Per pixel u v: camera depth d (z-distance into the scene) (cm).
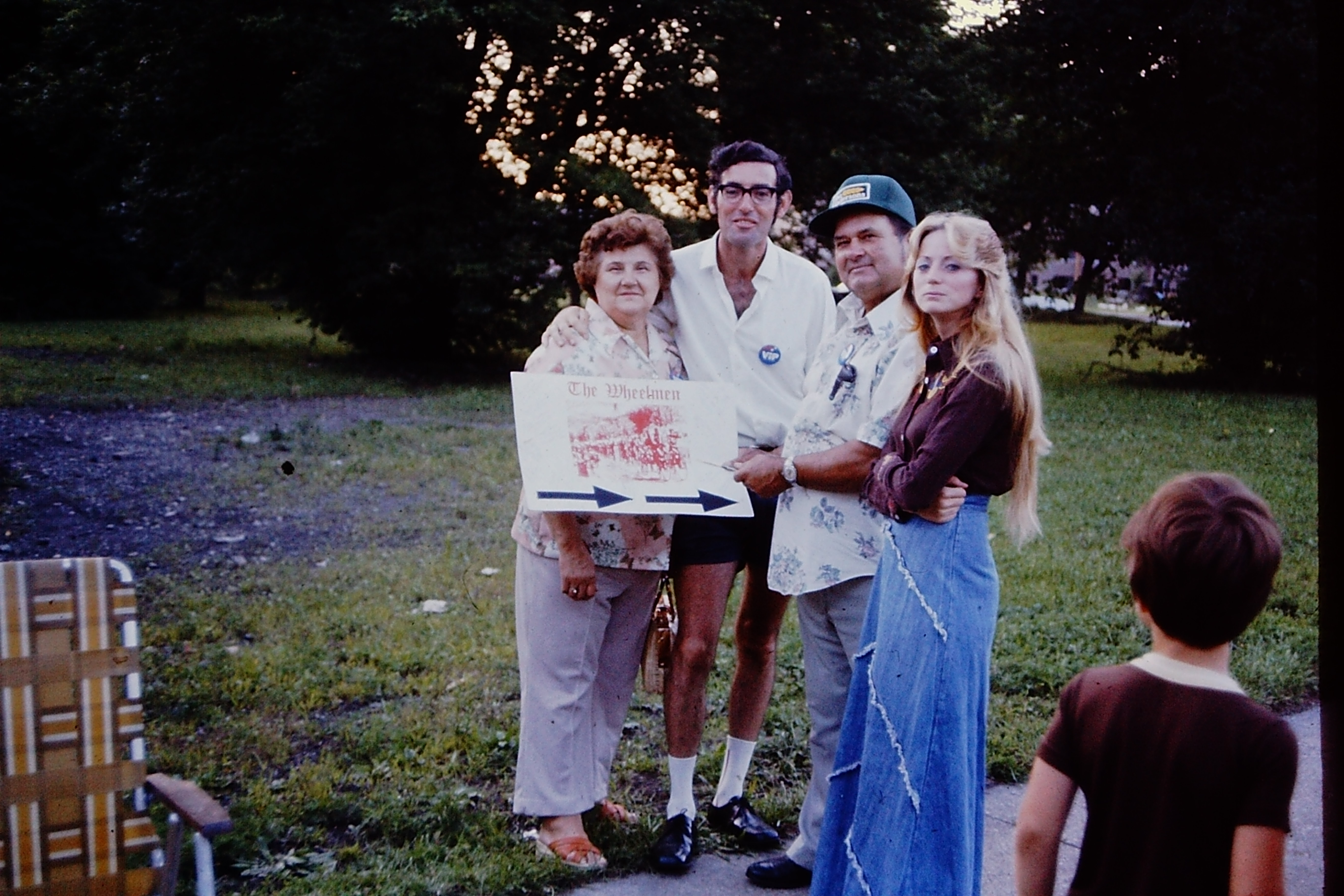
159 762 417
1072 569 678
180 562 708
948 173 1934
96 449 1043
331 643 560
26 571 260
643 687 422
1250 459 1042
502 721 459
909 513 277
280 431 1155
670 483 343
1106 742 192
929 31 1978
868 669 292
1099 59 1789
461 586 658
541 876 340
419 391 1573
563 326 360
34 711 259
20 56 2288
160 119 1789
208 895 248
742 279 366
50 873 258
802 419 329
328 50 1592
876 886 275
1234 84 1641
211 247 1900
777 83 1877
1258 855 177
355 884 333
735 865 359
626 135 1903
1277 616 578
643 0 1730
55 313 2481
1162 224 1723
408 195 1769
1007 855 364
